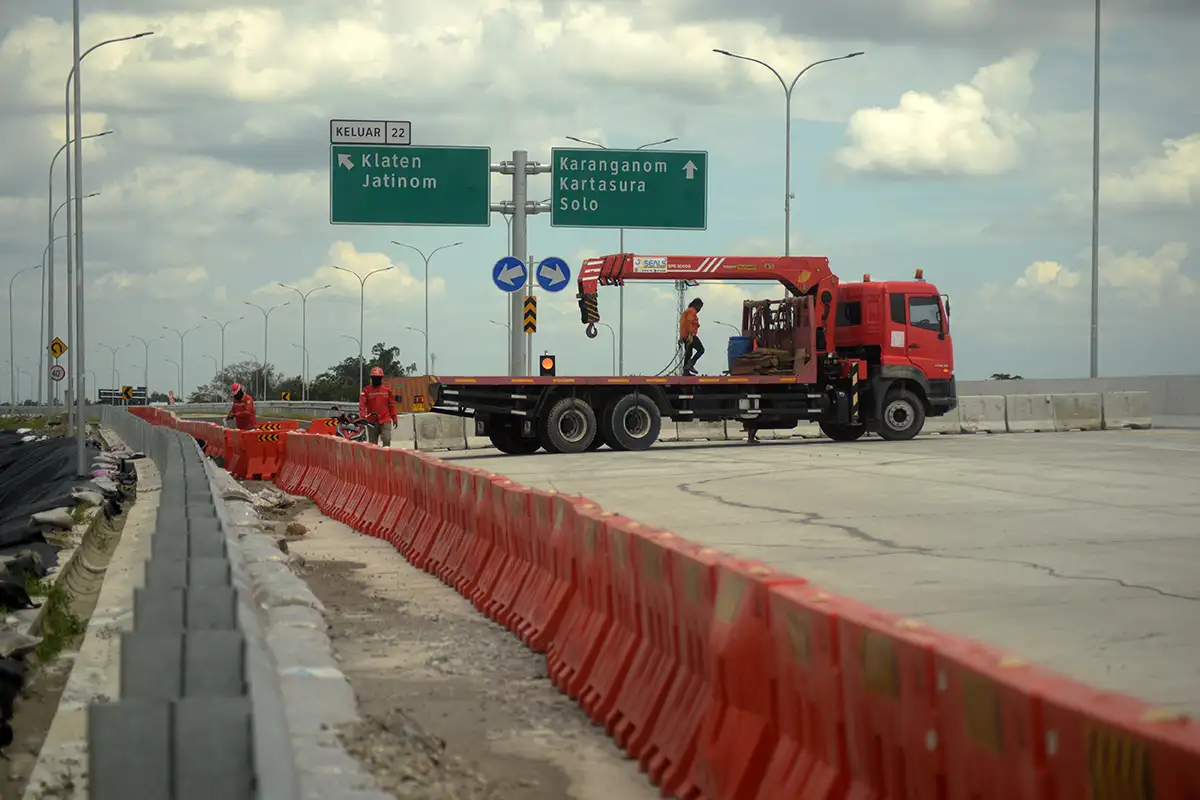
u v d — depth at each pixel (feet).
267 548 38.86
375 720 22.17
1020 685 12.00
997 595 33.60
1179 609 31.58
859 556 40.63
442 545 43.11
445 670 28.58
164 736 11.80
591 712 24.71
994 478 66.18
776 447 96.22
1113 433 112.78
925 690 13.70
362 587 40.45
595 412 95.71
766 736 17.79
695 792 19.62
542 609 30.60
